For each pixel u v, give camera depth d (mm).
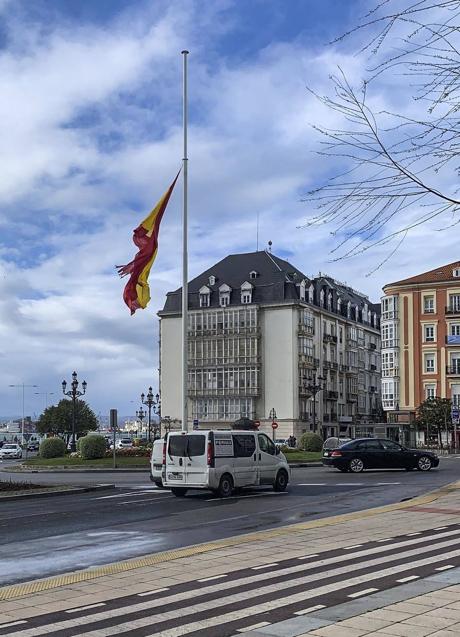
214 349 87062
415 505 17203
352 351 99562
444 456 56062
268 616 7180
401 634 6289
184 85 30828
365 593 7984
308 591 8219
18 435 130750
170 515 16844
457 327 71188
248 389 84500
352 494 21578
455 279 71500
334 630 6500
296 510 17562
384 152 7152
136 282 29750
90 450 45219
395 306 74312
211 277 89812
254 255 90750
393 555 10453
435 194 7133
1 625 7105
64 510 18438
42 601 8086
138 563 10219
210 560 10344
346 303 100188
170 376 89438
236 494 22031
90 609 7695
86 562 10984
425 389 72062
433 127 6969
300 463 41062
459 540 11844
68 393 57000
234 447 21688
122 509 18359
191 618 7227
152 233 29938
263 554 10758
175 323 90188
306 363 84750
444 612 7000
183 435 21484
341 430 93688
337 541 11891
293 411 82812
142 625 7016
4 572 10273
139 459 42750
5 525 15453
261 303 85500
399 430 68250
